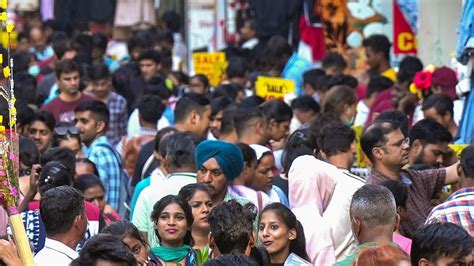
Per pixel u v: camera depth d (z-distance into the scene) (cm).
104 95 2486
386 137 1599
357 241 1316
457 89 2055
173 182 1639
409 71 2386
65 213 1309
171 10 3822
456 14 2494
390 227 1300
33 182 1538
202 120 2017
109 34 3816
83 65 2508
